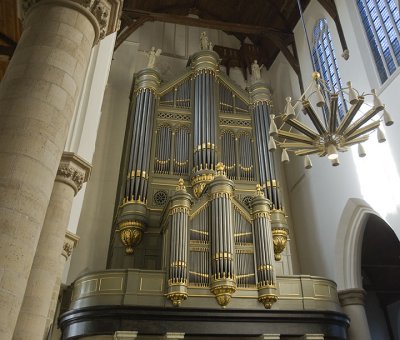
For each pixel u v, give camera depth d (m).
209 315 10.33
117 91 16.98
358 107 7.51
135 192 13.06
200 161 13.98
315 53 16.05
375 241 15.72
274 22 19.03
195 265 10.76
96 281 10.67
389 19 12.20
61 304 12.02
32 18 5.08
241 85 19.50
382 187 11.41
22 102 4.29
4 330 3.33
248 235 11.50
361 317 12.70
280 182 17.09
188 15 20.56
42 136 4.20
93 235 14.00
